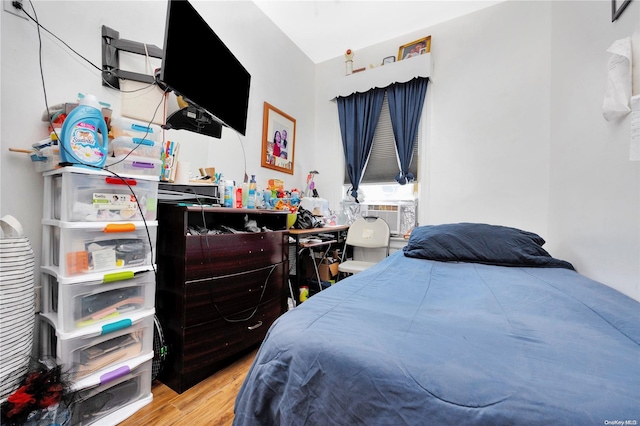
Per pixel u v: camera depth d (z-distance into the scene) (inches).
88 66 53.7
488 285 43.2
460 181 101.0
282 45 110.0
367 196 121.4
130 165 47.5
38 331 46.0
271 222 86.1
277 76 107.4
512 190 92.3
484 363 19.8
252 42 94.3
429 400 17.4
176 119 64.7
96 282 42.2
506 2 94.2
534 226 88.5
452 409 16.7
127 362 45.8
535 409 15.5
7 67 44.4
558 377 18.0
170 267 54.4
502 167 94.0
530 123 89.7
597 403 15.5
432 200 106.0
